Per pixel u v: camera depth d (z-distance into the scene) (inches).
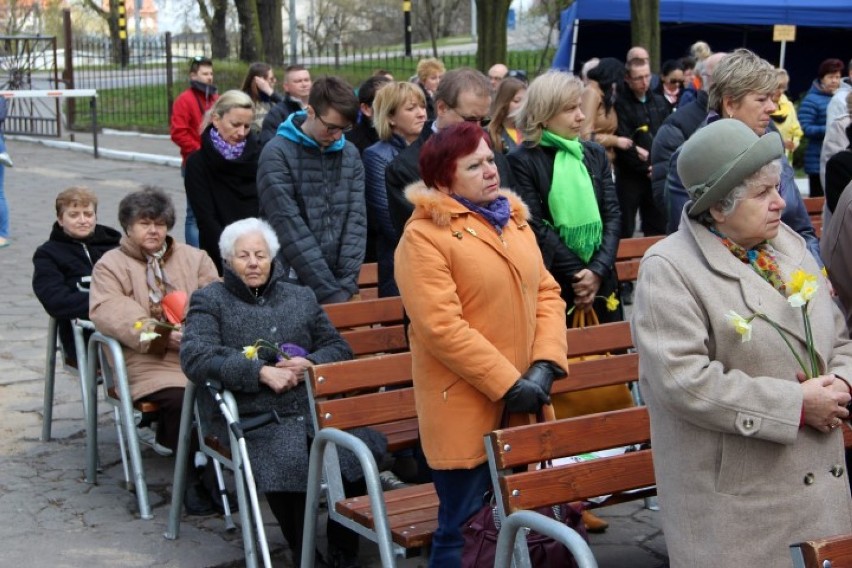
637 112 352.2
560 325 142.3
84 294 216.7
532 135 189.6
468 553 133.0
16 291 370.6
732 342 111.4
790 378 112.3
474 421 133.4
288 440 168.2
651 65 519.5
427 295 130.8
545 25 1109.1
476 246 133.0
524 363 136.6
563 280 190.1
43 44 903.7
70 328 225.5
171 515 182.9
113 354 193.8
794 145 423.5
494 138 236.2
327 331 181.6
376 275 227.3
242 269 177.3
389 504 153.4
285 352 175.2
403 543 141.0
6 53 879.7
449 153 133.1
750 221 112.1
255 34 891.4
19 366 284.8
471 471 134.4
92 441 205.9
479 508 135.7
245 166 257.9
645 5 515.2
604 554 177.6
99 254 225.5
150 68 1040.8
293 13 1320.1
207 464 194.5
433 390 134.6
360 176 212.5
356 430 168.4
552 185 187.8
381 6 1455.5
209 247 258.1
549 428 131.6
